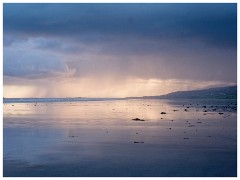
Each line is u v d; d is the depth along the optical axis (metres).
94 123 31.88
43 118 38.03
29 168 14.23
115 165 14.64
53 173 13.50
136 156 16.34
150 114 44.53
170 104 83.88
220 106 68.44
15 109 57.59
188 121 33.47
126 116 40.94
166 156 16.30
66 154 16.86
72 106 71.62
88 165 14.67
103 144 19.73
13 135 23.59
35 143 20.14
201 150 17.75
